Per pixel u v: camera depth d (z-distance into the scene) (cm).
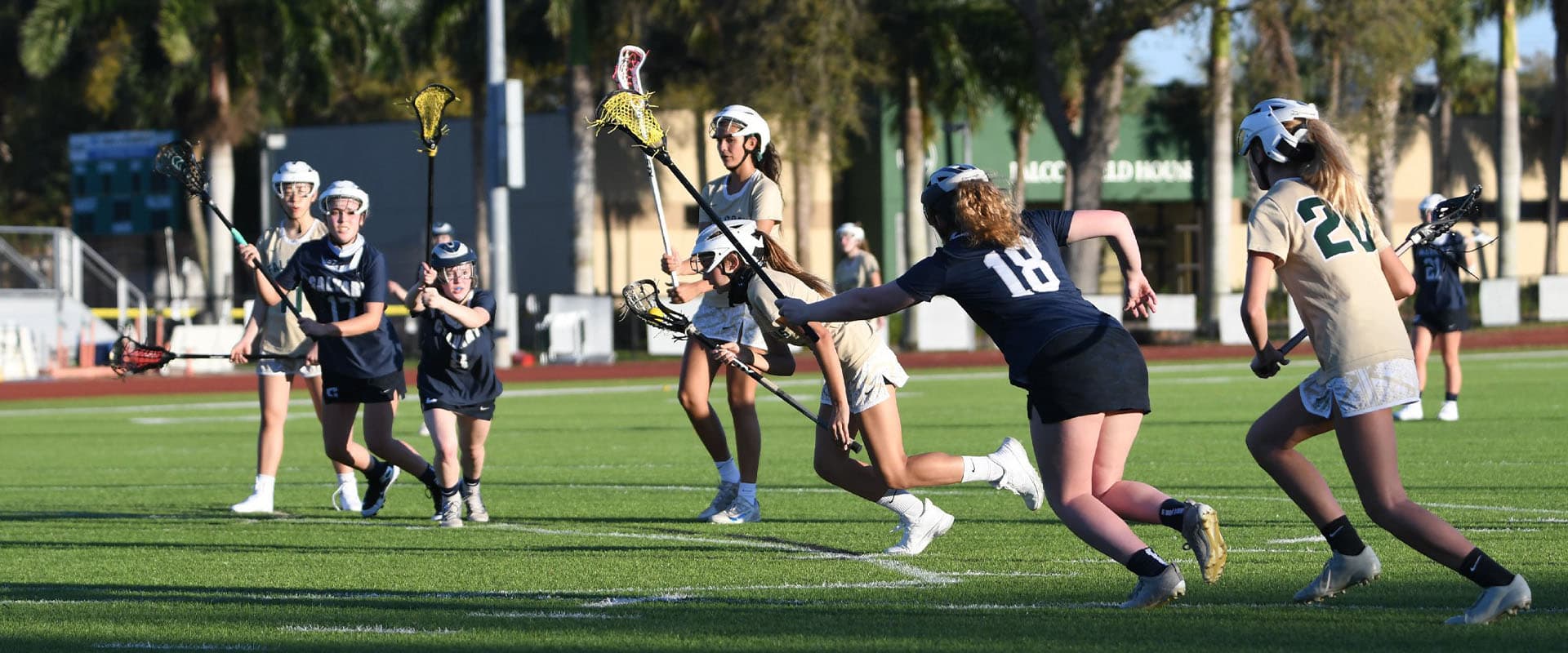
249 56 11712
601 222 12606
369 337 2870
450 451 2767
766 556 2364
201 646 1712
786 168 13062
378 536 2675
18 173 17200
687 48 11862
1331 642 1633
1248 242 1744
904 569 2203
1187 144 14050
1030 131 13088
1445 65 14225
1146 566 1759
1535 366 7856
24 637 1777
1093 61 10981
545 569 2258
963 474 2327
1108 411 1762
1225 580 2048
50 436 5244
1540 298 12312
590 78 11656
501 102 8169
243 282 13962
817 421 2222
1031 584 2044
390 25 11812
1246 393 6359
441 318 2786
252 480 3756
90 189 14325
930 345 10469
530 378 8688
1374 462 1703
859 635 1714
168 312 10200
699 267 2298
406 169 13625
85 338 9862
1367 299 1709
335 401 2895
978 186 1791
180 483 3688
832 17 10594
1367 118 10488
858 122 11019
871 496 2352
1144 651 1606
